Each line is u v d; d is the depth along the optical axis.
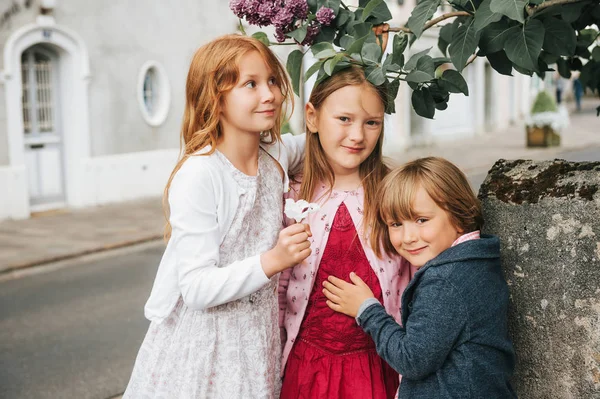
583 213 1.71
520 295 1.84
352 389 2.03
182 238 1.79
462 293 1.67
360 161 2.02
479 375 1.67
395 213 1.81
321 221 2.09
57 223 10.16
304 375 2.07
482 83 21.72
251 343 1.89
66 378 4.58
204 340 1.85
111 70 11.66
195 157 1.84
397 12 15.88
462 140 20.48
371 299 1.90
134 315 5.93
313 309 2.09
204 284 1.76
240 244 1.89
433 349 1.66
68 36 10.92
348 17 2.05
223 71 1.82
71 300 6.49
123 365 4.78
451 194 1.76
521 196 1.83
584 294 1.71
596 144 18.17
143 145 12.30
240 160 1.92
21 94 10.38
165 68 12.61
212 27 13.45
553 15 2.15
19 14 10.25
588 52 2.80
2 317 6.02
